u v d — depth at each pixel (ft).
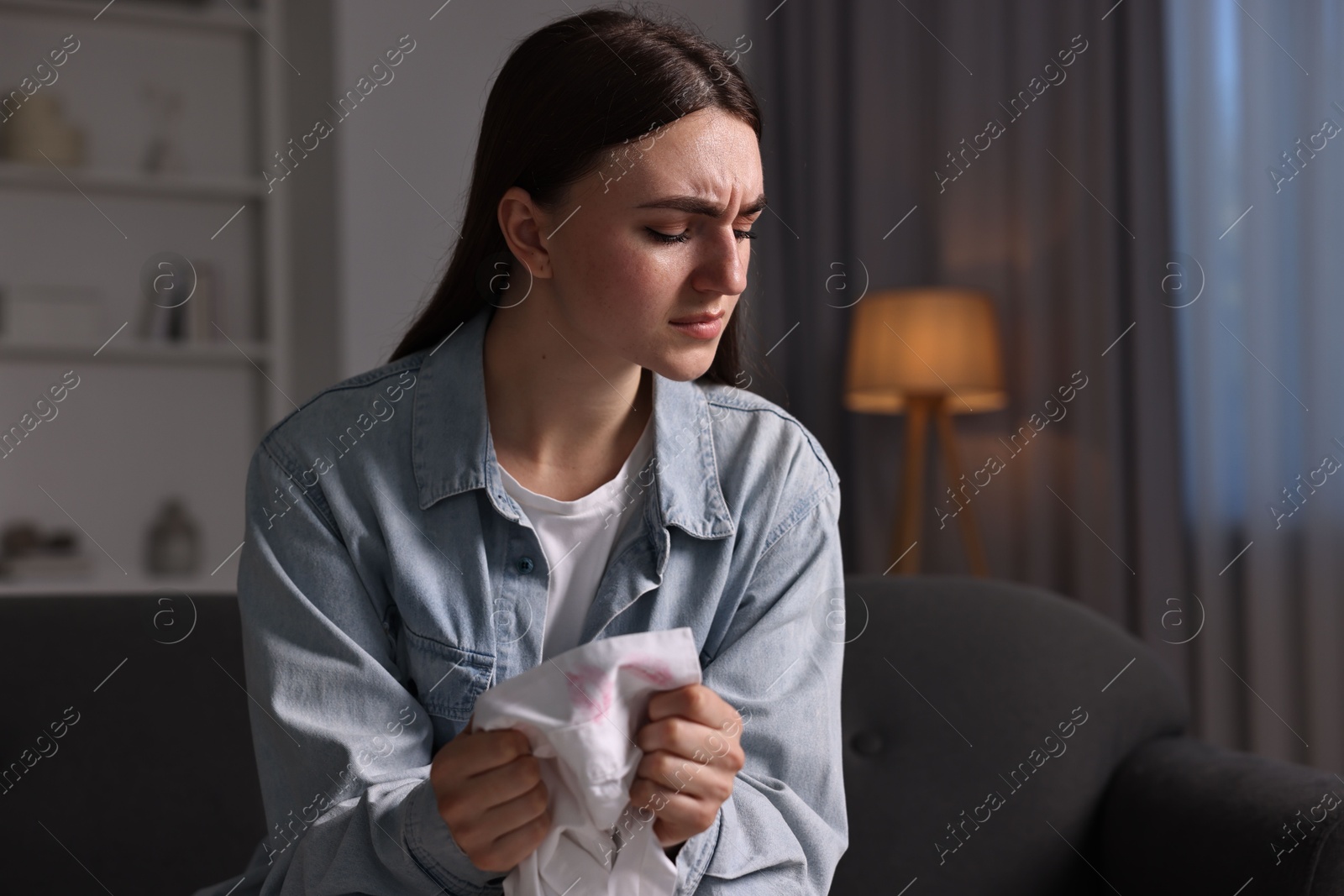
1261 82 8.50
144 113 10.00
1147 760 4.21
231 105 10.23
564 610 3.14
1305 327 8.27
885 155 10.21
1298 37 8.32
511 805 2.47
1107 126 9.14
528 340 3.06
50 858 4.15
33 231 9.73
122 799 4.27
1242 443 8.66
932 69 10.11
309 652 2.94
